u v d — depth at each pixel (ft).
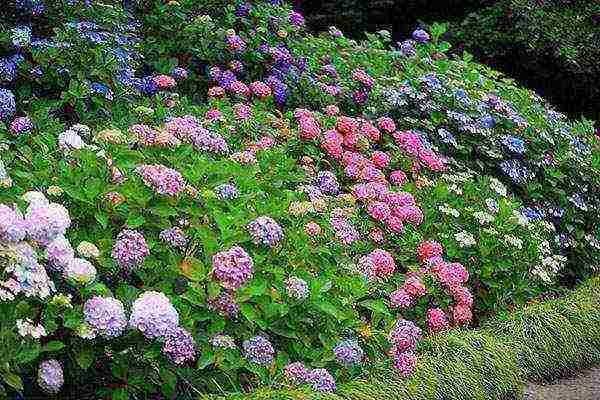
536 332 16.96
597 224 23.27
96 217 12.40
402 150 20.18
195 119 17.35
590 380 16.78
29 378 11.17
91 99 18.63
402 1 40.78
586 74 36.78
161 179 12.78
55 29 18.74
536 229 19.56
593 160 23.94
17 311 10.55
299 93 22.33
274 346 13.03
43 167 13.11
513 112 23.36
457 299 16.34
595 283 20.34
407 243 17.25
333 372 13.05
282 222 14.60
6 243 10.30
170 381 11.46
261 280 12.74
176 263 12.51
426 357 14.44
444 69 26.00
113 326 10.83
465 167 21.31
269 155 16.98
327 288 13.12
